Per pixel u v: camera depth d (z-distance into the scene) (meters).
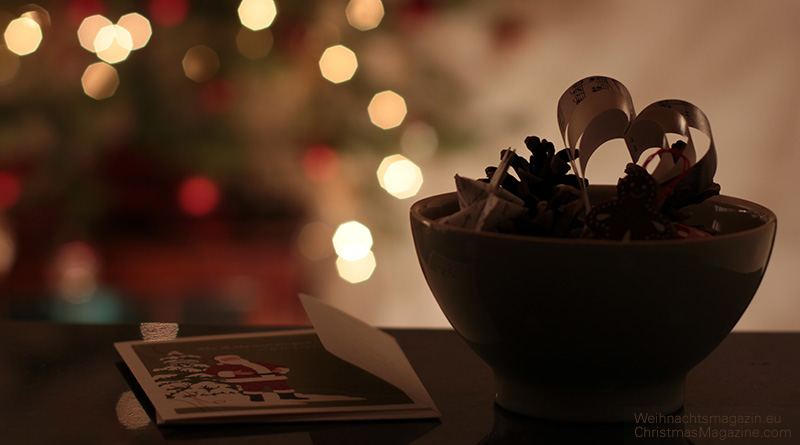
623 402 0.79
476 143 2.79
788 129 3.05
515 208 0.77
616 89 0.81
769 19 3.01
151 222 3.28
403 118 2.68
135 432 0.78
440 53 3.17
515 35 3.11
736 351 0.89
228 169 2.84
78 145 2.70
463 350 0.90
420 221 0.79
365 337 0.86
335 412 0.79
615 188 0.86
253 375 0.84
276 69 2.68
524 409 0.80
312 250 3.13
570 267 0.75
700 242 0.75
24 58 2.73
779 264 3.09
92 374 0.85
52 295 2.97
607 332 0.76
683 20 3.07
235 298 3.01
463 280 0.77
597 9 3.11
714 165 0.81
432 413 0.80
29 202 2.79
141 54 2.71
